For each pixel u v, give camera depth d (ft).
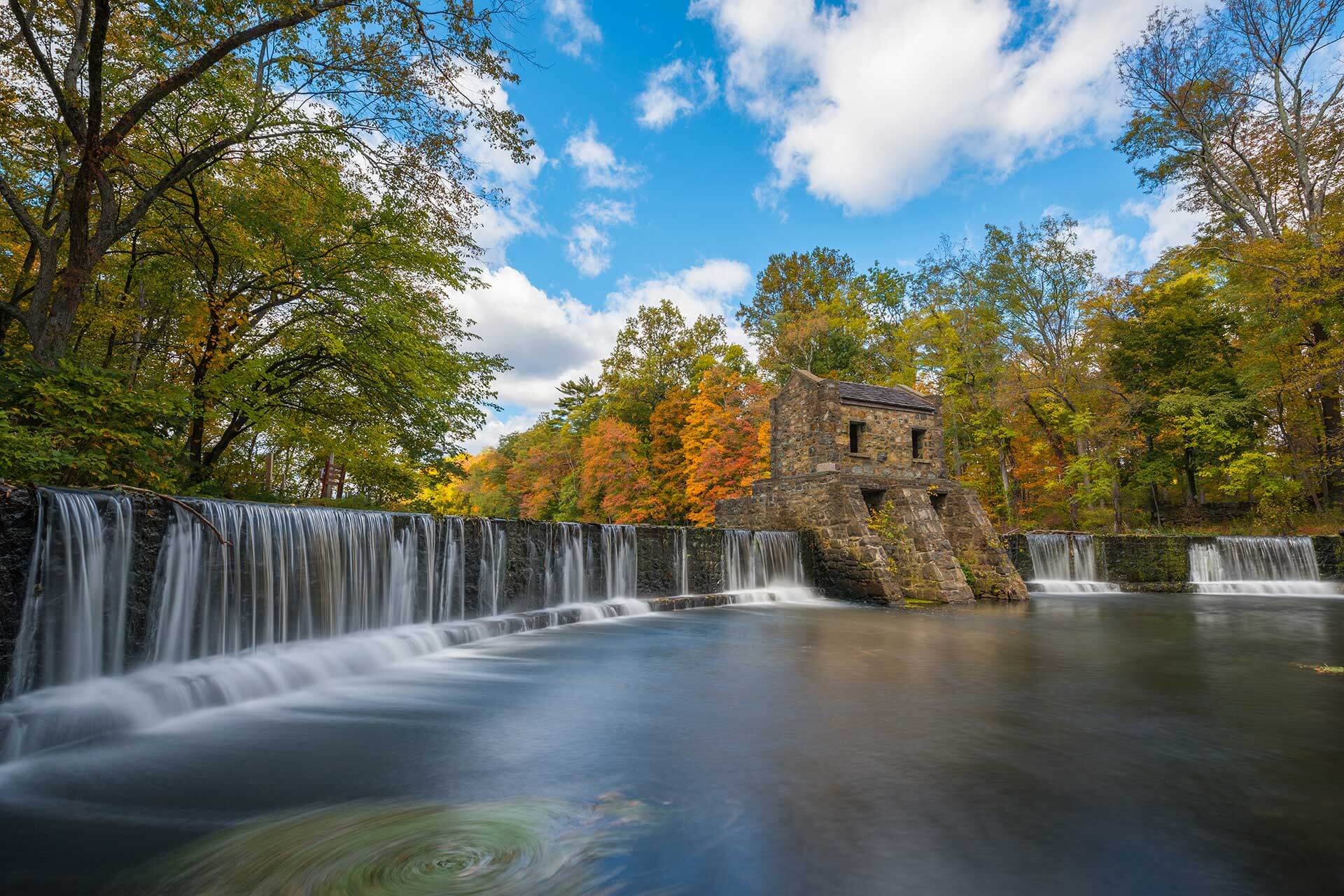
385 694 25.46
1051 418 112.98
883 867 12.30
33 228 31.24
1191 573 82.89
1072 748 19.57
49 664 20.43
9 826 13.56
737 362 158.61
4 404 25.86
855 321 140.36
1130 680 29.40
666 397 150.20
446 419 53.06
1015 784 16.60
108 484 28.19
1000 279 112.06
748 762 18.19
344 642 31.07
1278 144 91.30
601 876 11.80
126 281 46.11
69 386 28.09
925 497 70.54
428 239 46.50
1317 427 88.89
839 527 68.90
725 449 117.39
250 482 49.98
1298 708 24.43
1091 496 102.68
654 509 131.13
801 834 13.70
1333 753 19.13
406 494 59.98
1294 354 89.30
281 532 29.78
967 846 13.21
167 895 11.00
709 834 13.66
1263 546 81.25
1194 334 100.27
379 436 50.62
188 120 39.40
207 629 26.20
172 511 24.93
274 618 29.25
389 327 43.34
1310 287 76.02
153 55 34.71
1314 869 12.37
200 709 22.07
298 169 40.93
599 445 139.33
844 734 20.85
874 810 14.96
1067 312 111.24
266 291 44.98
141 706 20.21
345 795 15.53
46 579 20.42
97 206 39.58
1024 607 61.98
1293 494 91.30
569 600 50.37
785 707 24.23
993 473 135.54
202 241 43.19
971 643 39.50
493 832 13.58
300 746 19.08
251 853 12.46
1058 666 32.58
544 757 18.49
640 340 169.68
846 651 36.42
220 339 41.60
